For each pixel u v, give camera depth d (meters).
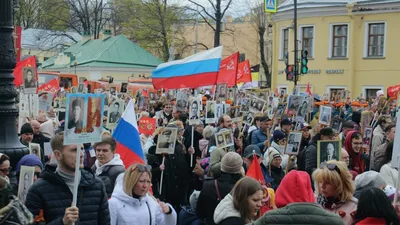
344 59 38.22
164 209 6.06
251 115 14.43
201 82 13.50
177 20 52.53
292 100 12.66
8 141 7.75
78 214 4.93
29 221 4.16
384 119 10.86
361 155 9.90
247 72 18.89
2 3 7.71
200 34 69.12
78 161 4.94
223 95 15.47
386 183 7.12
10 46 7.81
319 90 39.25
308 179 4.76
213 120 12.59
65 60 57.28
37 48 67.75
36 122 10.52
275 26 42.22
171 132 9.28
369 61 37.59
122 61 54.06
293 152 9.12
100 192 5.23
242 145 13.13
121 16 60.62
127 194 5.77
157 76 14.02
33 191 4.94
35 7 66.44
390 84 37.00
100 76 52.94
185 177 10.03
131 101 7.45
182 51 52.34
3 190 4.13
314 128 11.93
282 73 41.44
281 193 4.71
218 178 7.09
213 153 9.02
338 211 5.60
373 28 37.56
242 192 5.64
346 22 38.12
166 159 9.78
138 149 7.37
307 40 39.91
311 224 4.46
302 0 40.03
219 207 5.80
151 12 51.78
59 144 5.03
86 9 59.38
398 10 36.41
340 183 5.58
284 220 4.49
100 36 63.25
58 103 17.11
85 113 5.07
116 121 10.55
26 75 12.40
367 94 37.88
